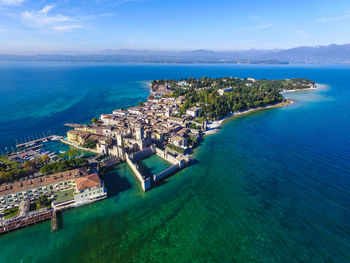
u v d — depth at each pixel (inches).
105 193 4490.7
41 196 4217.5
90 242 3447.3
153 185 5024.6
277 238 3538.4
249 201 4431.6
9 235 3548.2
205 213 4111.7
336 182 4995.1
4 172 4911.4
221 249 3346.5
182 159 5802.2
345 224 3806.6
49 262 3095.5
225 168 5718.5
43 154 6392.7
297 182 5032.0
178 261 3149.6
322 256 3216.0
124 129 7765.8
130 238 3538.4
